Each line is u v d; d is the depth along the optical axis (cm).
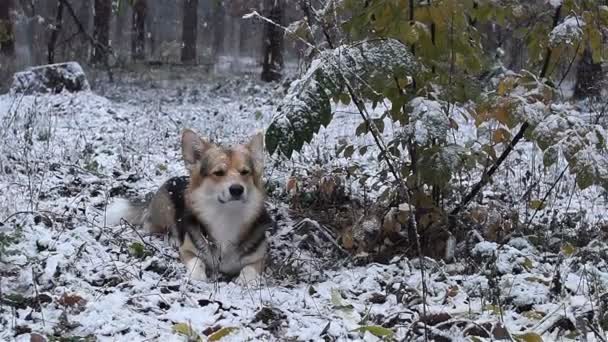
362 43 378
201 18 2358
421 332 342
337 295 361
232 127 657
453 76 394
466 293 367
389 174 468
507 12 399
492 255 381
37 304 349
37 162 472
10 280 361
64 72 830
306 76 376
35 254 375
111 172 482
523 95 388
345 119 655
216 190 389
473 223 407
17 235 374
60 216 409
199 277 386
